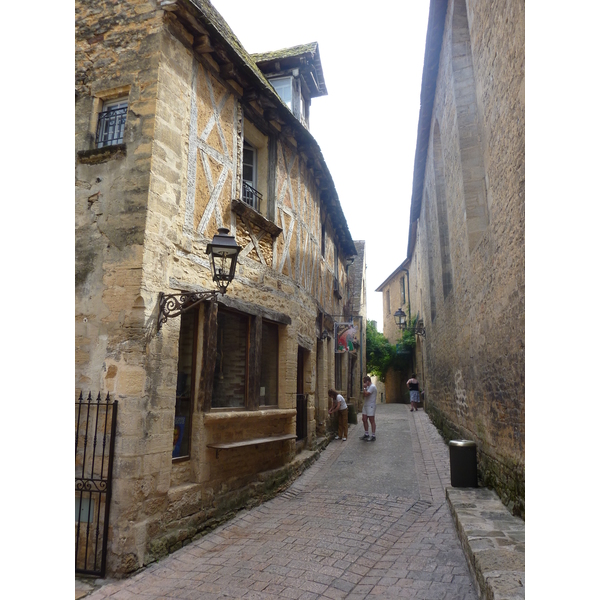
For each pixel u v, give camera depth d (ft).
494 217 18.15
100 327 15.05
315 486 23.66
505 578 10.19
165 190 16.06
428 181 42.42
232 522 18.25
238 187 20.80
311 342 30.04
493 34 17.19
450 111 25.91
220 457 18.35
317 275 32.50
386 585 12.50
